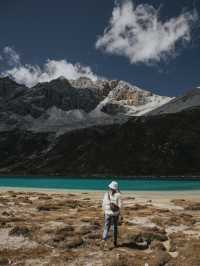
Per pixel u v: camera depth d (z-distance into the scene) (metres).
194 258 17.00
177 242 20.47
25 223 26.80
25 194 67.69
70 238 21.23
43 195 65.56
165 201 55.03
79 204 44.78
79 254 18.23
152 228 24.72
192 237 22.44
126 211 36.97
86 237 21.77
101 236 21.89
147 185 142.75
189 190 100.31
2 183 169.12
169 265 16.41
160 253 17.66
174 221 29.47
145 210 38.75
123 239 21.00
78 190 97.81
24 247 19.58
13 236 22.11
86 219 28.86
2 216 30.64
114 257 17.61
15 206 40.09
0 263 16.44
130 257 17.56
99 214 33.91
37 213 34.06
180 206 46.72
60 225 26.06
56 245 19.95
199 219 31.70
